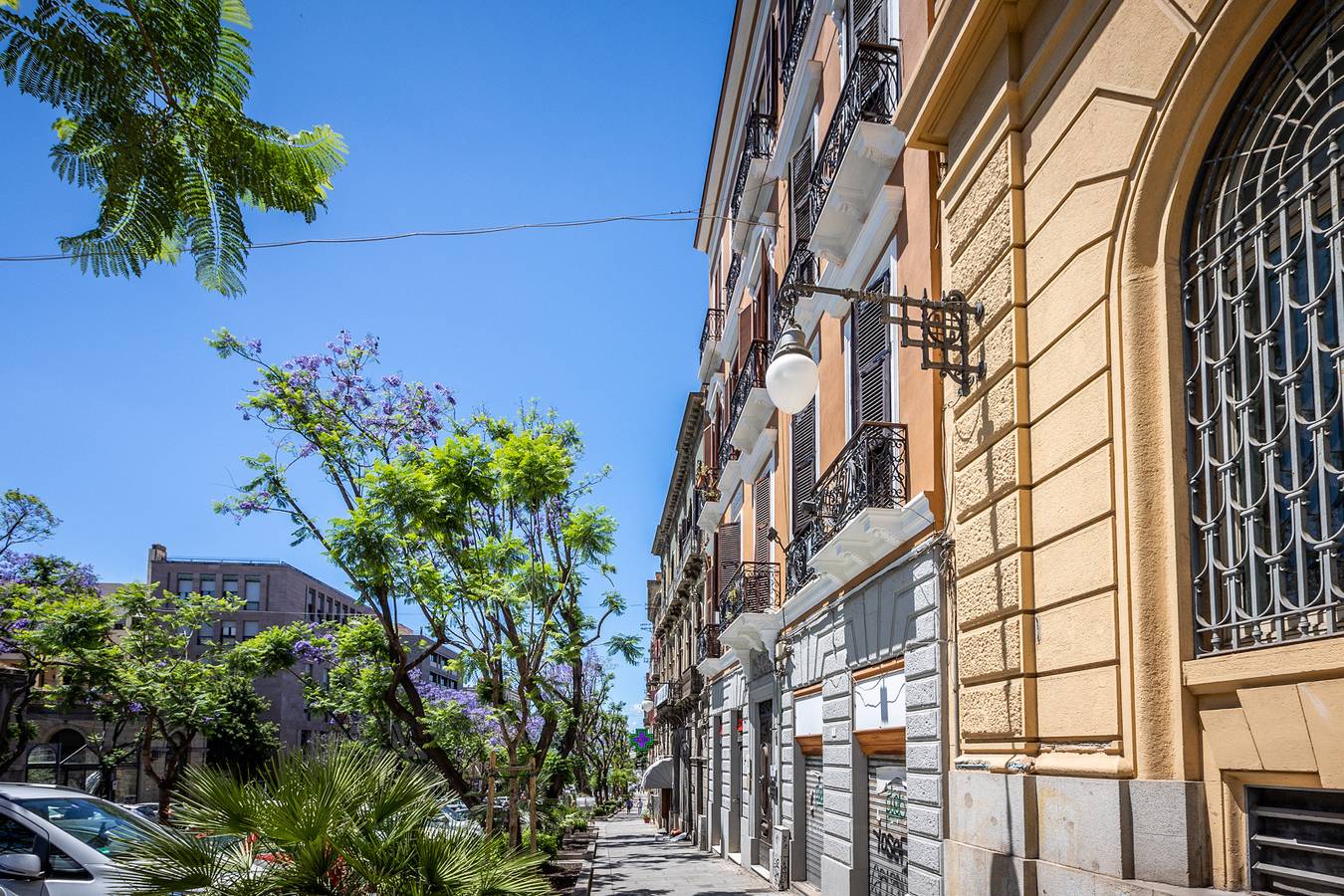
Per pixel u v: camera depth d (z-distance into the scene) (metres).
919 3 9.72
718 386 26.95
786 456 16.38
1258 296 5.05
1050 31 6.68
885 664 10.11
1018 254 6.87
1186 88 5.37
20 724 33.56
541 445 15.41
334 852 6.02
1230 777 4.91
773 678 16.80
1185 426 5.41
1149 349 5.58
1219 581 5.14
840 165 10.72
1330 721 4.25
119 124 3.01
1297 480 4.62
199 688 32.81
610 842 31.59
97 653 30.22
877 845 10.68
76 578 33.72
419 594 15.05
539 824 21.12
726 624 19.61
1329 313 4.55
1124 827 5.33
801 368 7.49
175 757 32.94
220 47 3.08
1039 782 6.25
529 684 14.85
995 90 7.31
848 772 11.40
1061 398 6.27
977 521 7.32
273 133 3.31
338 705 28.39
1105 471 5.73
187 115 3.16
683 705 32.88
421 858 6.11
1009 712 6.65
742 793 21.03
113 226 3.16
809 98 14.46
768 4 18.73
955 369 7.48
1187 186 5.53
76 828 8.66
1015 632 6.59
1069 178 6.33
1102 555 5.71
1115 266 5.78
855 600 11.27
